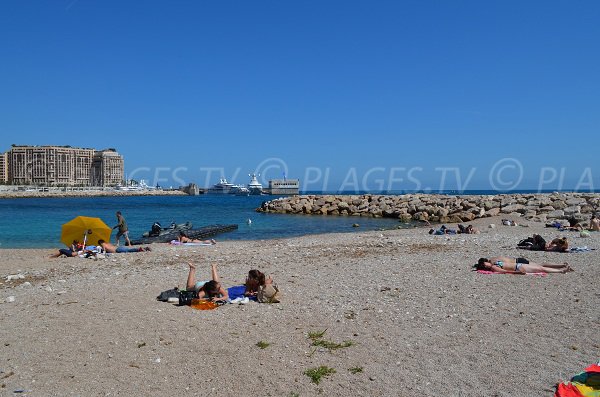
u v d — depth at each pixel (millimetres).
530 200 45906
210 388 6672
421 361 7555
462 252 19844
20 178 194375
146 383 6785
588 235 25109
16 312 10242
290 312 10352
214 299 11047
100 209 71625
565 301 11109
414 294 11961
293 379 6930
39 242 28812
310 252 20562
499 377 6926
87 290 12492
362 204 57531
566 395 6246
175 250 22406
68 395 6402
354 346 8227
